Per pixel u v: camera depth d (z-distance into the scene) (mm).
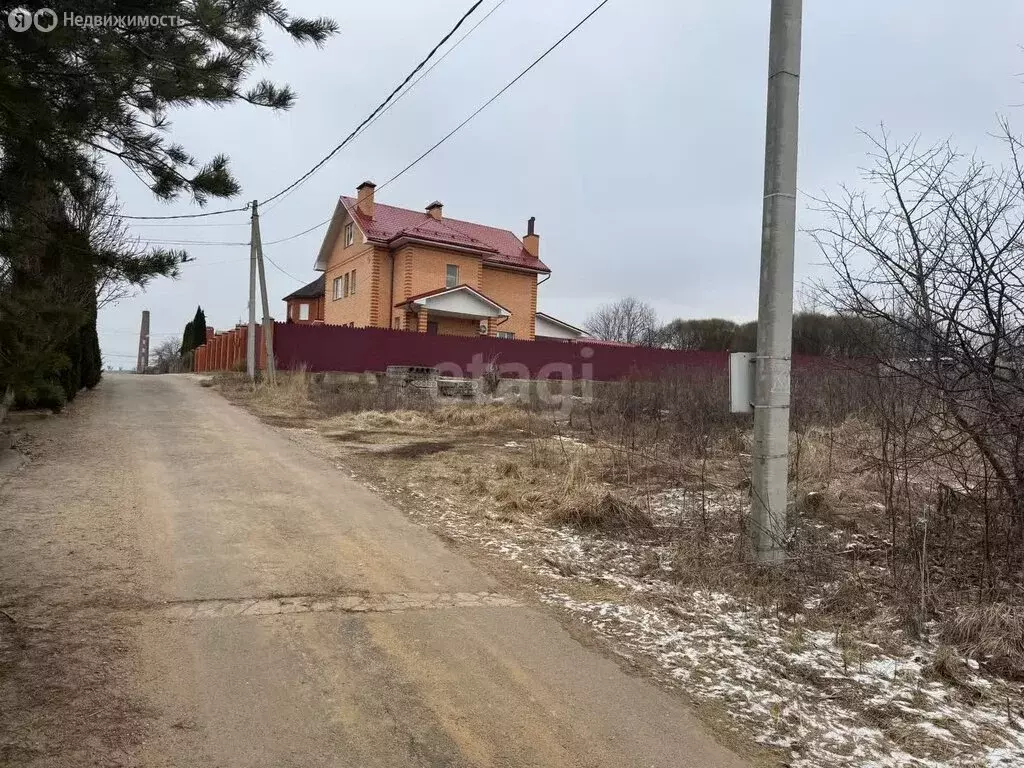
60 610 3709
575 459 8508
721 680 3307
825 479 7535
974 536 4977
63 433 9516
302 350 21859
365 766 2467
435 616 3949
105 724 2637
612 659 3500
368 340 22719
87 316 6387
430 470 8438
